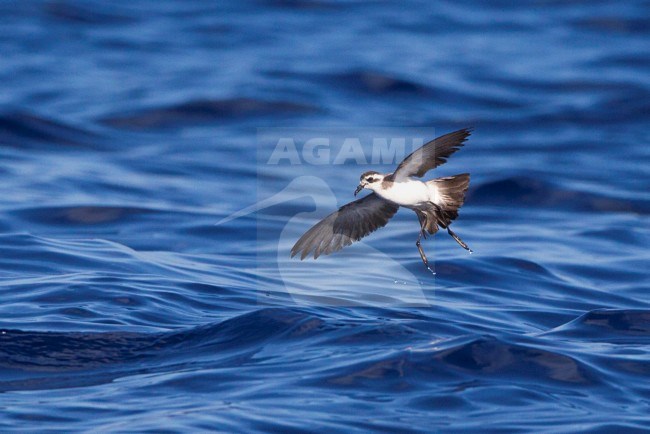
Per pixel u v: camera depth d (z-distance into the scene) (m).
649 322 10.60
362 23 33.81
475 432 7.53
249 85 26.55
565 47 31.03
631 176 20.28
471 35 32.47
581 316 10.84
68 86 26.95
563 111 25.30
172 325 10.35
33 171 19.23
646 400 8.31
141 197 17.92
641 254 14.95
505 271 13.53
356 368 8.70
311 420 7.67
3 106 24.41
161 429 7.46
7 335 9.76
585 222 17.16
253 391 8.28
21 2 34.94
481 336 9.29
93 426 7.58
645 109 25.28
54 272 12.39
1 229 15.32
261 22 33.84
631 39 31.67
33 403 8.12
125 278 12.10
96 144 22.27
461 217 17.45
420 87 26.83
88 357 9.34
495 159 21.81
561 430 7.59
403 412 7.87
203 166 20.64
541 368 8.83
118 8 35.25
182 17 34.47
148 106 24.91
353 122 24.27
